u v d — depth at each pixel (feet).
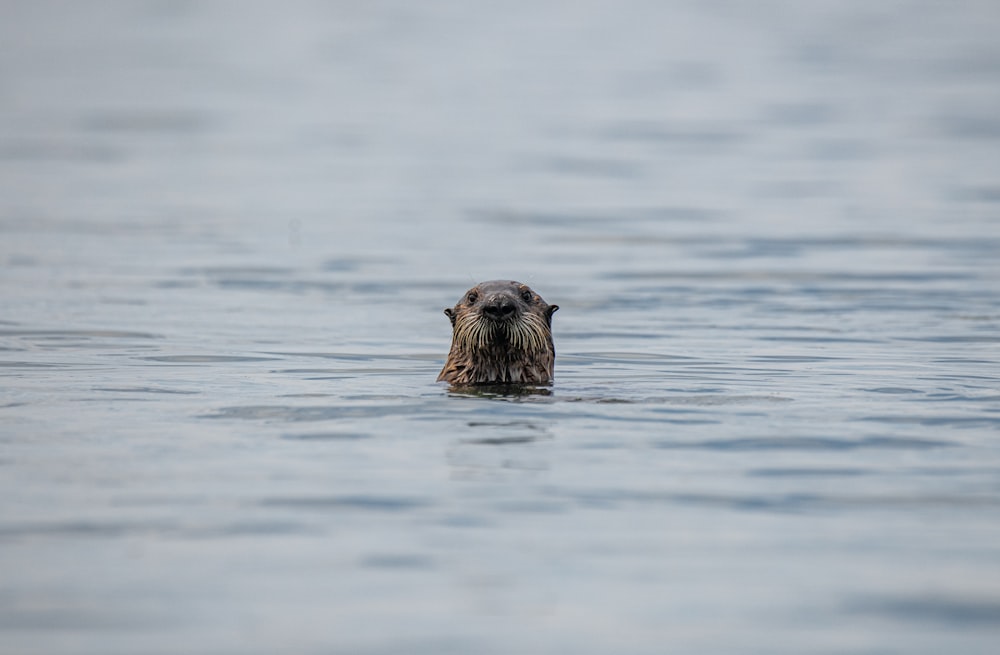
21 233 247.29
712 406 111.34
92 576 70.13
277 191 307.99
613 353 147.33
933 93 483.10
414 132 415.44
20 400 113.19
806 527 77.92
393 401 112.88
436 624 64.75
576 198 294.66
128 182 321.32
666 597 68.03
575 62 599.16
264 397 115.03
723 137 392.47
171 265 214.90
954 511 80.59
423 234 249.96
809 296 189.16
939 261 216.13
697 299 188.03
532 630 64.13
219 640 62.80
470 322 123.34
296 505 81.56
